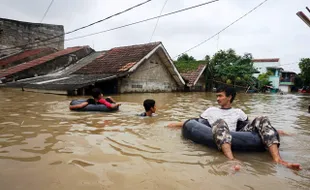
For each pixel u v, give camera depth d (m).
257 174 2.42
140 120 5.14
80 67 16.88
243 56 25.52
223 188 2.09
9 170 2.32
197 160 2.77
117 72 13.30
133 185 2.10
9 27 21.64
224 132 3.06
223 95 3.80
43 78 15.39
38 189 1.98
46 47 22.55
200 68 20.14
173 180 2.22
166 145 3.32
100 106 6.10
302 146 3.52
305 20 6.68
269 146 2.97
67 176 2.23
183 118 5.69
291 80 39.53
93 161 2.63
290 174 2.44
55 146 3.08
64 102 7.79
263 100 13.16
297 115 7.12
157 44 15.15
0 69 19.27
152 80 15.97
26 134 3.61
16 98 8.69
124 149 3.08
